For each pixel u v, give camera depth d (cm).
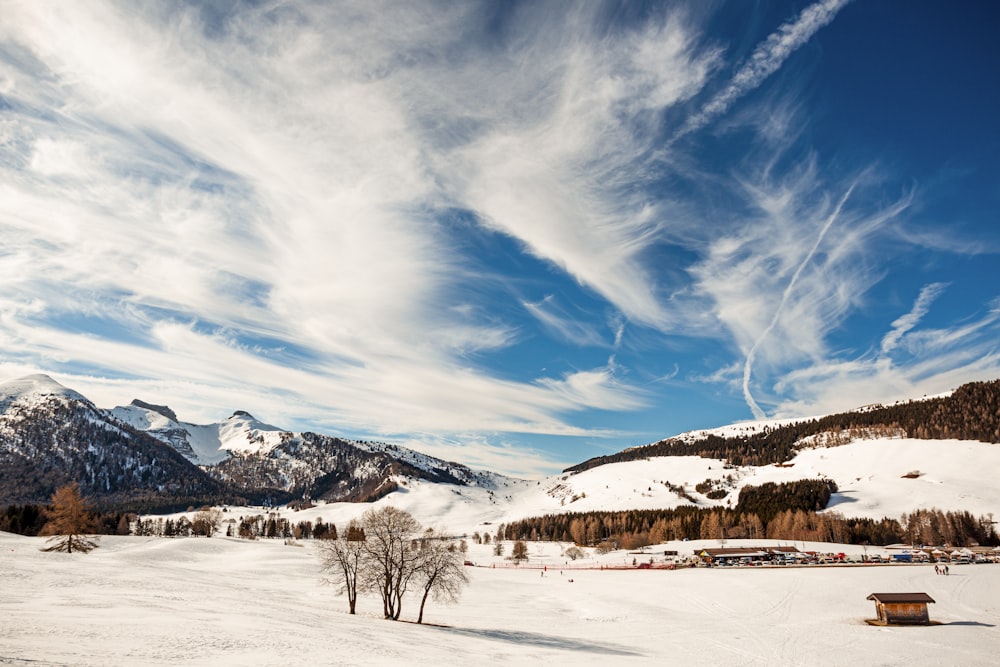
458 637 5509
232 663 2747
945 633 7412
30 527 16000
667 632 7450
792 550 18138
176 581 7088
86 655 2498
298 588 9750
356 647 3766
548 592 11969
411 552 6706
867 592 10725
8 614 3362
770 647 6562
